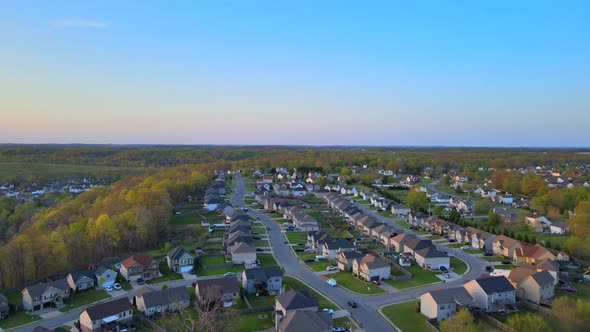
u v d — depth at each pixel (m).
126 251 128.88
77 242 116.75
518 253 115.06
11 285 98.19
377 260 102.75
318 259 117.44
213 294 85.19
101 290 95.69
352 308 83.44
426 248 114.00
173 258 108.75
